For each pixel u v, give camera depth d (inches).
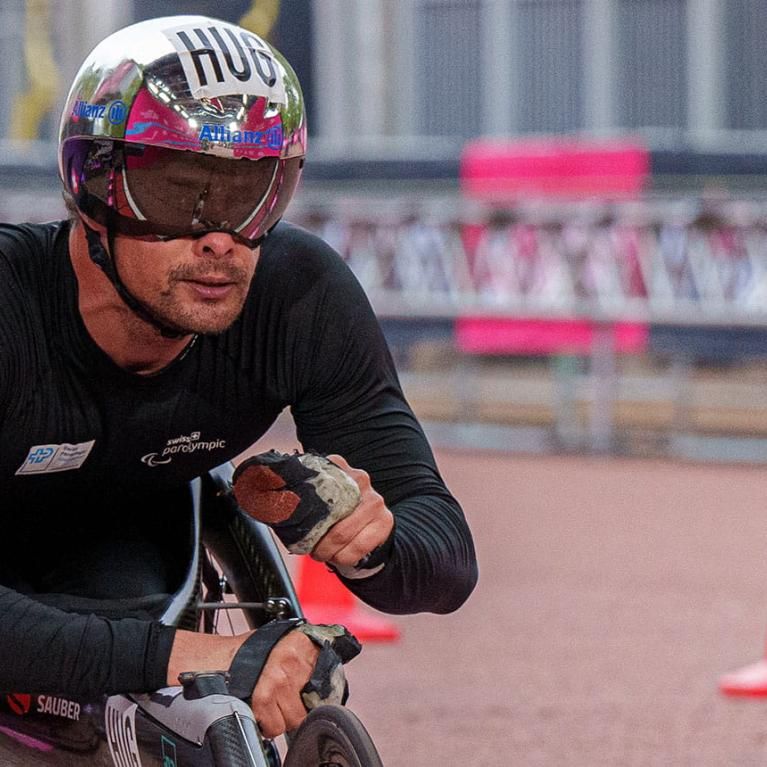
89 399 240.4
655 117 1507.1
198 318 228.8
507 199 1040.2
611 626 581.3
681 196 1026.7
